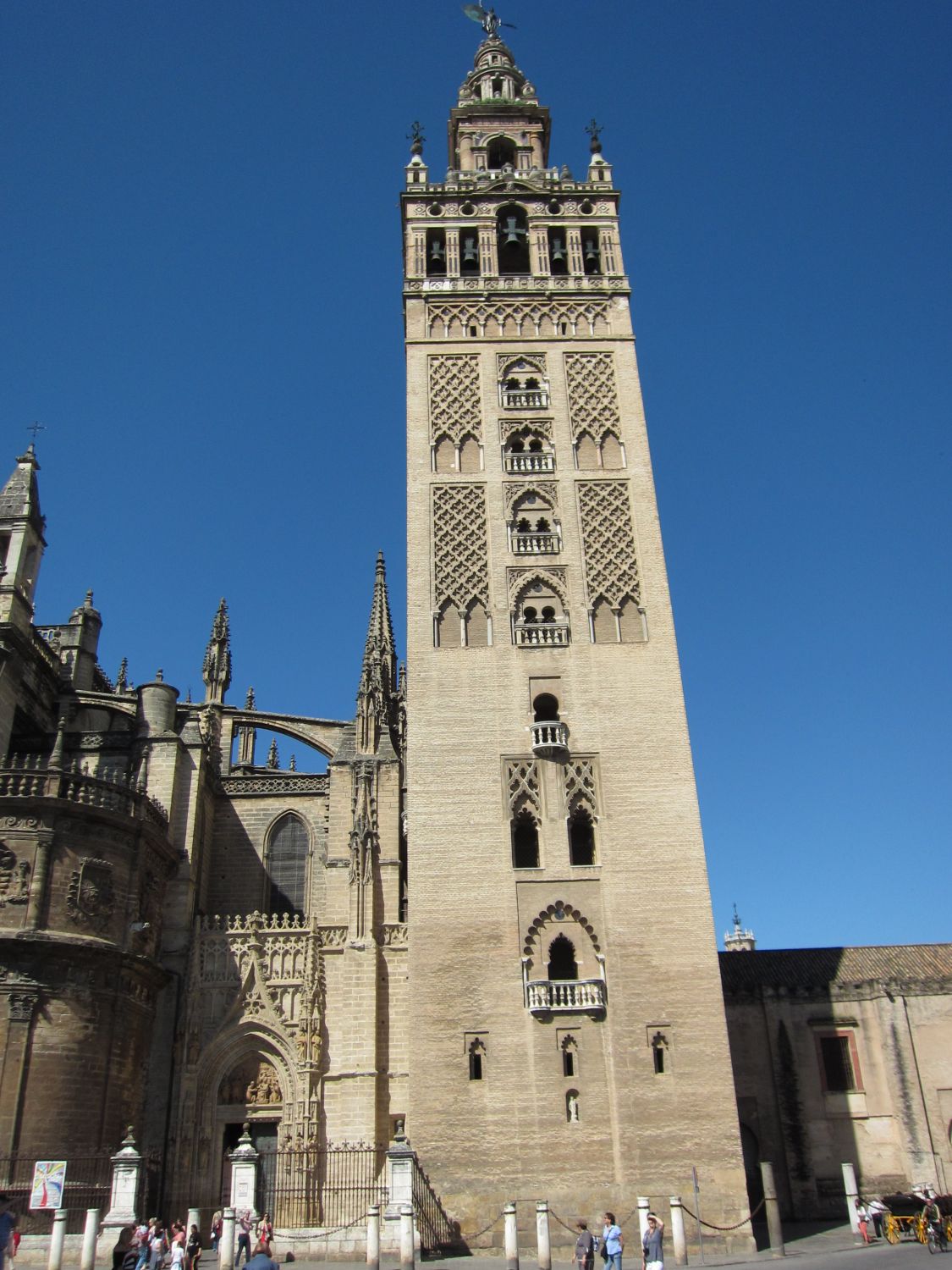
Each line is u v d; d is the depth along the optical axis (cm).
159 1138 4675
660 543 5269
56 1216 3303
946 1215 4038
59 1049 4312
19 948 4328
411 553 5231
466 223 6172
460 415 5600
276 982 4966
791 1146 5228
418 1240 3888
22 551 5669
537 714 4962
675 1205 3506
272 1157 4716
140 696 5678
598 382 5706
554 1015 4338
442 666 4972
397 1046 4888
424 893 4541
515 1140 4144
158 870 5084
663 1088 4231
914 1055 5369
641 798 4728
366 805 5312
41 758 5672
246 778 5984
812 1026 5462
